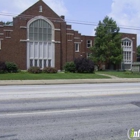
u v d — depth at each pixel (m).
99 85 19.06
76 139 5.15
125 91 13.75
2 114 7.32
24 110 7.93
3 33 40.22
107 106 8.84
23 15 40.94
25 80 22.81
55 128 5.93
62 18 44.94
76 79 25.00
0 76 25.84
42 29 42.12
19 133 5.50
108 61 50.19
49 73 34.31
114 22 49.53
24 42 40.94
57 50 43.03
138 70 41.28
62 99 10.35
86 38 54.06
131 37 58.69
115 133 5.59
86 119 6.86
